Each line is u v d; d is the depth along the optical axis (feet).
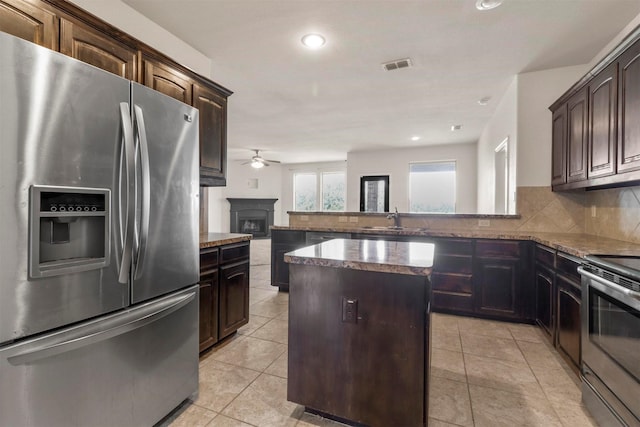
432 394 6.19
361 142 22.80
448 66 10.41
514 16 7.61
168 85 7.43
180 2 7.08
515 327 9.66
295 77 11.33
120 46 6.31
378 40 8.74
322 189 33.06
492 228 11.56
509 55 9.61
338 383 5.10
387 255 5.40
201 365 7.25
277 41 8.80
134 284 4.75
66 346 3.80
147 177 4.77
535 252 9.55
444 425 5.31
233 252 8.59
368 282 4.88
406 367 4.71
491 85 12.03
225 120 9.53
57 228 4.05
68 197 3.95
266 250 26.27
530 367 7.22
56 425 3.80
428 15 7.58
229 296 8.41
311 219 14.90
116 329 4.35
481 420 5.44
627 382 4.48
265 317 10.41
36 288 3.62
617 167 6.63
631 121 6.17
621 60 6.49
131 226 4.56
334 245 6.77
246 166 33.86
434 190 24.43
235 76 11.23
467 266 10.43
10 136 3.36
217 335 7.96
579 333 6.48
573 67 10.35
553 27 8.08
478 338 8.85
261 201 34.14
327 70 10.75
